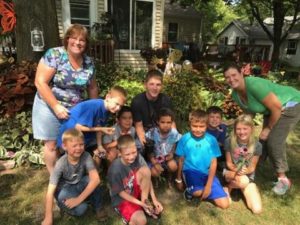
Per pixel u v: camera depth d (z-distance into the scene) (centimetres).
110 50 1023
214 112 363
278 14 1911
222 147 371
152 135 349
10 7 605
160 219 300
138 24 1299
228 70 312
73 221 291
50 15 619
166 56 1163
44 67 288
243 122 316
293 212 317
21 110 461
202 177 329
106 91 559
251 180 337
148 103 351
